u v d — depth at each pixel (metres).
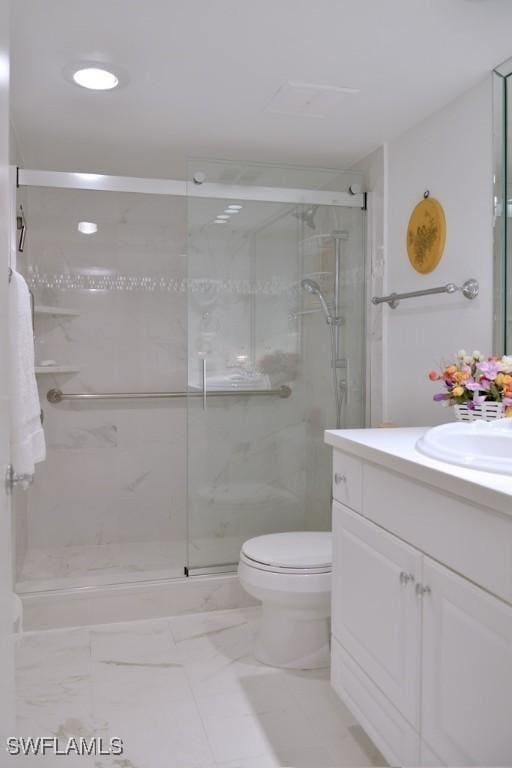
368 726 1.62
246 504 2.82
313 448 2.88
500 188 2.00
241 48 1.89
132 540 3.35
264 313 2.78
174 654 2.32
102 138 2.66
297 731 1.84
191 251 2.68
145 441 3.36
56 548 3.22
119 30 1.77
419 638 1.37
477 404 1.80
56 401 3.21
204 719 1.89
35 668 2.21
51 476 3.21
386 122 2.48
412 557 1.40
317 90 2.18
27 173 2.58
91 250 3.17
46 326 3.15
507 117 1.99
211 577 2.74
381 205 2.76
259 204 2.74
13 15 1.68
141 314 3.29
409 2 1.64
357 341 2.90
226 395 2.77
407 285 2.58
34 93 2.19
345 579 1.78
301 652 2.21
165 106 2.32
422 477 1.33
